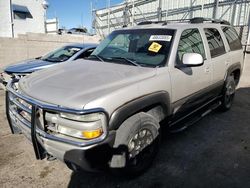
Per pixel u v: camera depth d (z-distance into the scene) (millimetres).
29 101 2434
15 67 6109
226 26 5156
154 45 3447
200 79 3828
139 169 2887
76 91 2441
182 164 3223
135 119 2676
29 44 12180
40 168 3115
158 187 2768
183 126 3689
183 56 3268
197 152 3541
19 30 22750
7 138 3934
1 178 2895
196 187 2768
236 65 5191
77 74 2908
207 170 3092
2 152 3486
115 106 2404
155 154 3102
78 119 2238
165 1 14453
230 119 4902
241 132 4266
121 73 2891
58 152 2344
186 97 3557
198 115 4199
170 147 3680
